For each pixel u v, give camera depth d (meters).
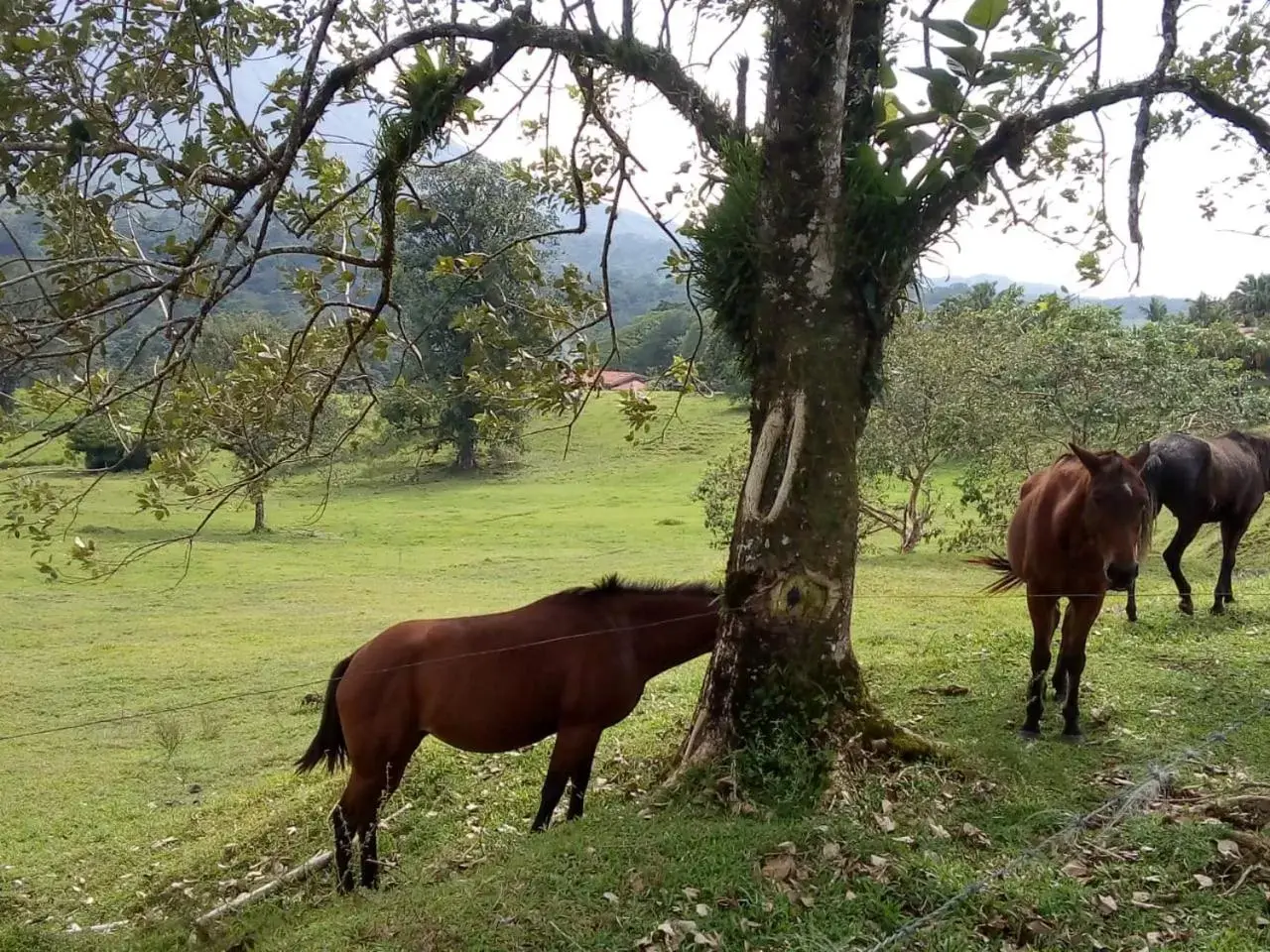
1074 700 6.24
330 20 4.62
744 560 5.32
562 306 6.39
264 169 4.84
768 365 5.27
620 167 6.31
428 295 25.48
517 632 5.44
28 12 4.07
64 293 4.44
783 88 5.02
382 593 19.58
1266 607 10.02
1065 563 6.16
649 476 39.78
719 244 5.25
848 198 5.00
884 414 18.64
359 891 5.48
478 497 36.38
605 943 3.76
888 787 5.01
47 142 4.27
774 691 5.23
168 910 6.20
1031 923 3.82
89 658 14.08
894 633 10.84
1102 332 18.48
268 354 5.72
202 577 21.27
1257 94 5.52
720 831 4.52
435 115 5.29
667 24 5.62
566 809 6.03
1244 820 4.59
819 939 3.71
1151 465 9.45
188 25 4.42
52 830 8.33
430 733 5.58
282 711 11.41
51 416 4.89
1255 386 25.66
